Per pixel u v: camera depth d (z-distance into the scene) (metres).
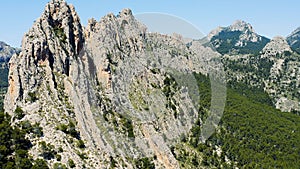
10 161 50.31
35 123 56.00
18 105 59.09
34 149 52.75
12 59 62.72
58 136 55.12
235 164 105.00
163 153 48.72
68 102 60.97
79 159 53.19
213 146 96.50
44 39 64.81
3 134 52.56
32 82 61.12
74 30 70.50
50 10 71.69
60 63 65.19
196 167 58.00
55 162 51.81
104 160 53.09
